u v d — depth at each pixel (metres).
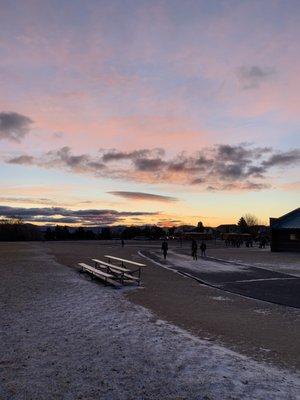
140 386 6.11
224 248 63.09
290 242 51.41
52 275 20.83
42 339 8.52
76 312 11.34
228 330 10.32
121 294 15.52
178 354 7.69
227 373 6.71
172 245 72.94
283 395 5.88
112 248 55.16
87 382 6.23
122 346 8.14
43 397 5.66
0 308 11.67
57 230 148.38
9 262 29.53
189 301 14.72
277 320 11.78
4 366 6.86
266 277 23.08
